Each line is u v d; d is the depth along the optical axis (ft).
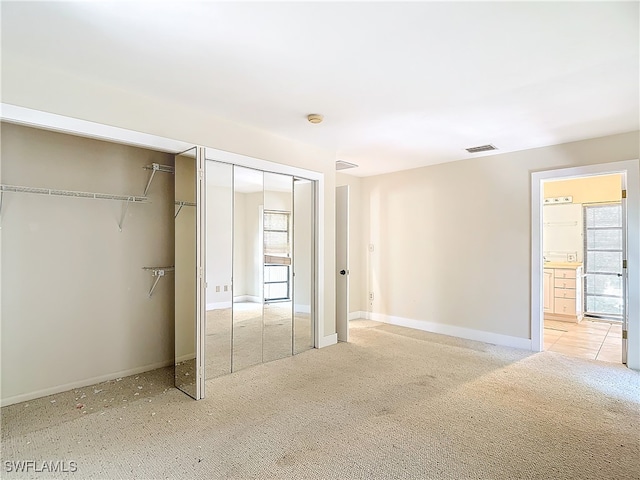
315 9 5.96
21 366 9.49
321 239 14.76
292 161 13.60
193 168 9.86
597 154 13.00
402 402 9.48
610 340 15.99
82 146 10.59
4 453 7.13
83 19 6.27
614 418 8.66
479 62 7.76
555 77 8.44
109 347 11.06
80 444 7.45
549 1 5.72
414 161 16.79
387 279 19.22
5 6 5.87
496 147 14.39
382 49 7.26
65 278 10.23
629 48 7.15
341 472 6.56
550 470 6.66
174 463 6.81
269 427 8.15
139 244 11.71
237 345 12.34
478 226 15.90
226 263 12.15
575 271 19.49
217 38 6.89
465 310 16.25
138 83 8.90
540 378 11.25
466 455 7.11
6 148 9.32
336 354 13.73
